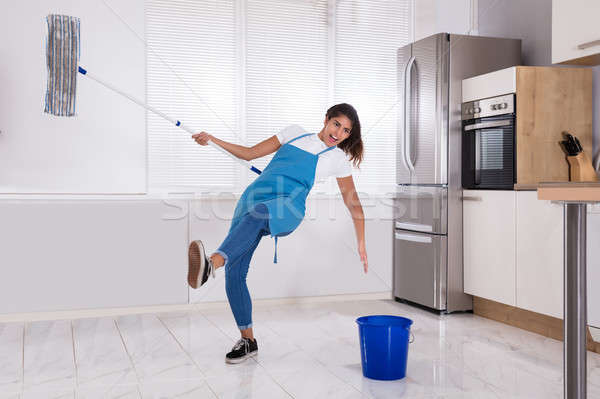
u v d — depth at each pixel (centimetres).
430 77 338
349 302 383
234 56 373
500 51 341
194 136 274
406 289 373
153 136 361
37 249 331
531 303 284
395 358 219
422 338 285
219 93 371
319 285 383
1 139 334
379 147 394
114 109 353
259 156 273
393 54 399
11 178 336
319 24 387
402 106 361
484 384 215
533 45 344
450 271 338
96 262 341
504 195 301
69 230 336
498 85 306
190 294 359
